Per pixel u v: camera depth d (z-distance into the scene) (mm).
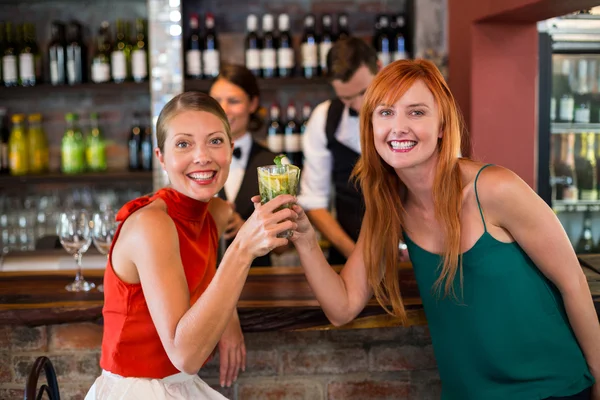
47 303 1958
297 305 1922
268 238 1472
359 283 1873
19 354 2037
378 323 1948
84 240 2111
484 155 3279
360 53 3010
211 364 2021
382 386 2068
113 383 1588
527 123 3301
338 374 2055
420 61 1651
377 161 1753
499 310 1654
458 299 1697
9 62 3922
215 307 1454
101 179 3955
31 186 4203
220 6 4164
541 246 1604
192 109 1591
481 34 3209
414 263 1808
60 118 4227
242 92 3018
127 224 1544
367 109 1676
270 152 3154
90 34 4141
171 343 1470
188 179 1604
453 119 1629
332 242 3268
